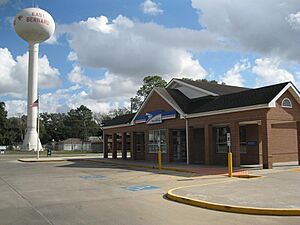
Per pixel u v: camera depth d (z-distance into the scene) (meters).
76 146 100.56
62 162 35.44
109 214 9.32
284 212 9.06
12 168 27.72
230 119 22.98
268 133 20.62
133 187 14.91
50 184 16.58
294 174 17.64
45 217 9.07
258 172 18.86
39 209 10.21
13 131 102.69
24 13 66.75
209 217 8.85
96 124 121.44
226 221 8.39
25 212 9.81
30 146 70.62
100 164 31.09
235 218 8.73
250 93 23.23
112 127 38.81
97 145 92.56
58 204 10.99
